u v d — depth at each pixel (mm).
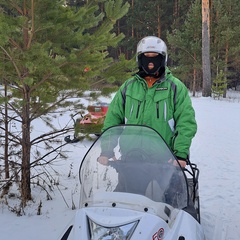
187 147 3432
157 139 3207
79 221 2684
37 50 4633
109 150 3195
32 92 5336
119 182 2988
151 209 2740
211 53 32406
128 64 5516
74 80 5055
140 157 3105
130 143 3197
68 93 5406
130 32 46469
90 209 2754
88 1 5578
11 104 5570
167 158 3133
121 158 3146
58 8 5145
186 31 33031
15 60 4758
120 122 3824
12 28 4332
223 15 32844
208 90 27906
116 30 43812
